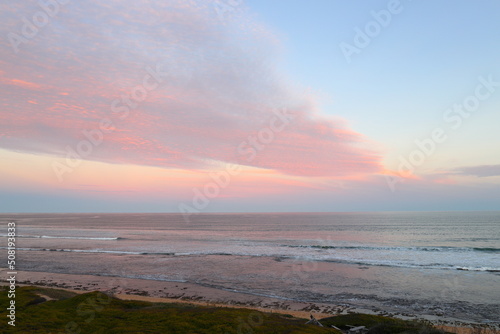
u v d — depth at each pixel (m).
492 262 43.78
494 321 20.70
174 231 112.56
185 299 25.94
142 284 31.42
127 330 14.07
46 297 21.41
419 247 60.31
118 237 85.94
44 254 52.72
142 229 124.50
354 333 15.95
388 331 15.62
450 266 40.66
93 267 40.69
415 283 31.39
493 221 157.62
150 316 16.64
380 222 164.75
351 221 180.62
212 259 46.81
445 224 139.00
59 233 102.38
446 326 19.39
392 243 68.38
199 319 15.93
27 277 35.06
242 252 54.62
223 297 26.56
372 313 22.28
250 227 135.75
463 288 29.39
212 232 106.69
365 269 38.62
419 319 20.83
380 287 29.86
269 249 58.88
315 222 174.75
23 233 102.62
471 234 89.56
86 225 155.38
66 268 40.19
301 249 58.91
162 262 44.31
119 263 43.59
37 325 14.70
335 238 80.94
